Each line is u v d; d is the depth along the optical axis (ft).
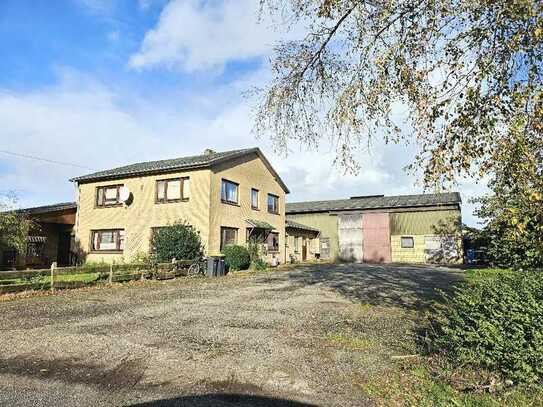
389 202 99.76
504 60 12.09
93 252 67.92
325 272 60.80
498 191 12.55
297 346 18.04
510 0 10.80
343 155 16.42
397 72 13.74
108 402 11.86
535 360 11.25
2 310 27.35
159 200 63.62
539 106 10.61
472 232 44.21
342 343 18.51
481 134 12.01
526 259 25.30
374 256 97.09
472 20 12.28
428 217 92.02
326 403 11.81
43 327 21.94
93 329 21.47
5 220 53.36
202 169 60.90
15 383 13.43
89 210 69.67
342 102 15.74
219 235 61.98
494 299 13.39
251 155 74.59
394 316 25.03
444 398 11.45
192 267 54.19
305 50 16.74
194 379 13.88
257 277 52.75
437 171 12.53
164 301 31.55
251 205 73.36
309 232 103.60
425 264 84.43
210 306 29.07
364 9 14.24
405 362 15.31
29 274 35.96
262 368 15.02
